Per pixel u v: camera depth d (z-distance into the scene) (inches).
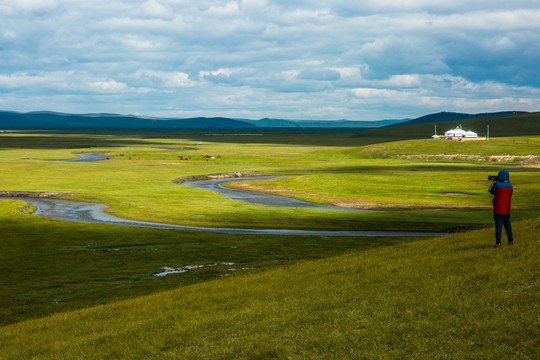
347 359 438.3
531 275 592.7
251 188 4781.0
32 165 6648.6
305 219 2967.5
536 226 953.5
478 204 3634.4
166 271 1619.1
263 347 494.0
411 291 629.0
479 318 491.8
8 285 1439.5
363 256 975.0
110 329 660.7
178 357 499.8
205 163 7613.2
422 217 2920.8
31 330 748.6
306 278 818.2
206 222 2891.2
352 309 585.9
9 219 2901.1
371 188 4717.0
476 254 762.2
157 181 5206.7
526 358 390.3
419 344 451.5
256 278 904.9
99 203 3737.7
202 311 684.7
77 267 1712.6
